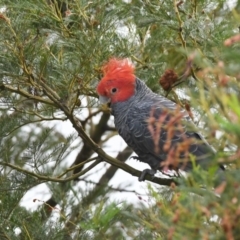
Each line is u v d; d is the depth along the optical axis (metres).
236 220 4.22
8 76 10.16
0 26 9.73
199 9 10.36
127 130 10.73
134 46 11.05
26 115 11.50
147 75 11.38
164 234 5.40
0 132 11.01
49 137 12.93
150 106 10.57
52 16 9.98
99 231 7.14
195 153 8.82
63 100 10.24
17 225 11.14
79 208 11.66
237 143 4.32
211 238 4.37
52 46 10.09
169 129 4.68
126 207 8.74
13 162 11.95
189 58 4.52
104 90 10.78
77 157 15.12
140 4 10.33
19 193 11.23
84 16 10.01
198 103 4.91
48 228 10.93
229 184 4.32
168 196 8.70
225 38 9.30
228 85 4.62
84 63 9.96
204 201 4.43
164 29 10.95
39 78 10.15
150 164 10.62
